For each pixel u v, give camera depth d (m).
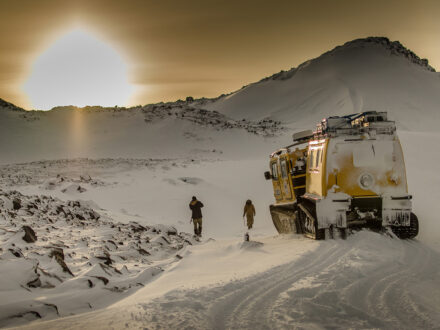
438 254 9.23
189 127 98.19
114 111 115.81
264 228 19.75
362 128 11.17
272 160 15.61
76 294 5.86
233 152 82.44
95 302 5.82
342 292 6.20
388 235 10.79
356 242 10.02
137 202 26.19
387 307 5.59
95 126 103.06
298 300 5.80
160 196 28.00
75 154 83.44
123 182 31.80
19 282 5.75
